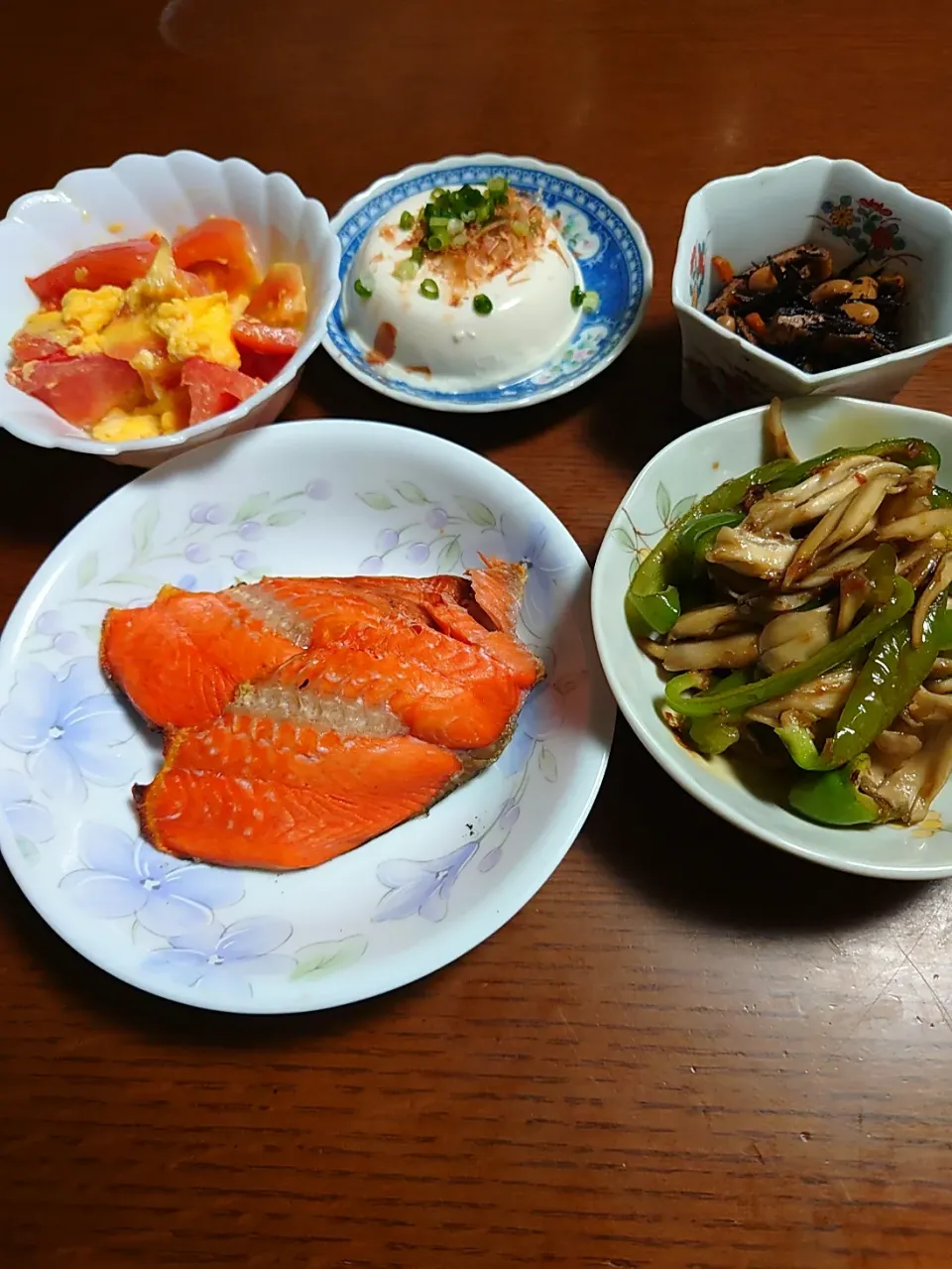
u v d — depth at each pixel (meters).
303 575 0.42
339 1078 0.32
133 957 0.32
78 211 0.43
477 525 0.40
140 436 0.40
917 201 0.38
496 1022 0.32
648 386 0.45
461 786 0.36
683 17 0.56
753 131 0.51
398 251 0.45
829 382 0.35
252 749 0.35
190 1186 0.30
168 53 0.58
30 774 0.35
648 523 0.36
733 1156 0.30
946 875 0.29
